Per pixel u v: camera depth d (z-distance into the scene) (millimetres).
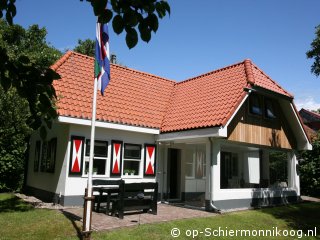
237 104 13008
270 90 14883
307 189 20984
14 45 13000
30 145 17781
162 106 16625
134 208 10992
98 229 8820
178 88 18250
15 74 2738
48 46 24562
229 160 17344
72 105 12891
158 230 9117
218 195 13016
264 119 15578
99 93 14477
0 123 9875
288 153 17812
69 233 8469
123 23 2645
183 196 15719
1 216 10258
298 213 13672
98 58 8820
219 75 16500
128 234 8547
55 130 14383
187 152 16281
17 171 17953
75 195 12617
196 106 14906
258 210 13844
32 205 12648
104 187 12234
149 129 14570
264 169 18219
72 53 15664
